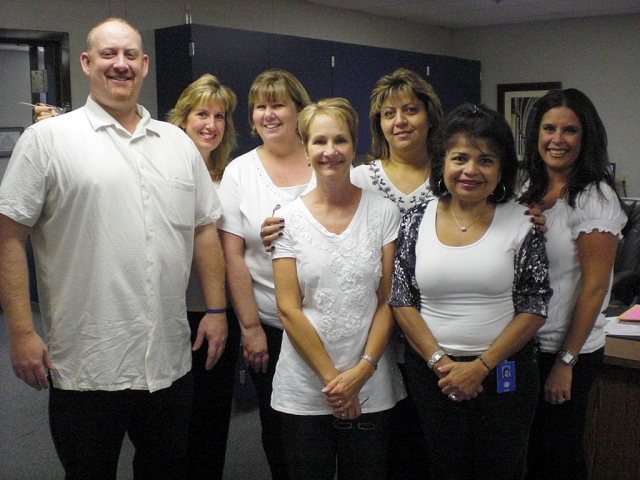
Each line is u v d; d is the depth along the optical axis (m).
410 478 2.24
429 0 5.54
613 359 2.13
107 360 1.83
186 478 2.25
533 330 1.78
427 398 1.86
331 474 1.95
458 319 1.78
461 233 1.80
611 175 1.97
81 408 1.85
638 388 2.13
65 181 1.77
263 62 4.39
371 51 5.32
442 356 1.79
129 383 1.85
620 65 6.35
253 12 5.12
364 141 5.32
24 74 6.14
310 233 1.89
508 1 5.61
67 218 1.80
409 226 1.88
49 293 1.84
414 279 1.83
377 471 1.93
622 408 2.17
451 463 1.86
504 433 1.80
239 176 2.29
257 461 3.00
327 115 1.86
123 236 1.81
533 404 1.83
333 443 1.95
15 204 1.75
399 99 2.09
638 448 2.15
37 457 3.05
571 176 1.94
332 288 1.87
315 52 4.80
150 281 1.86
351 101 5.16
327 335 1.88
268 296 2.23
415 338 1.83
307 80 4.76
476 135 1.75
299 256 1.89
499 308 1.79
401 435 2.21
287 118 2.23
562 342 1.96
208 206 2.10
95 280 1.80
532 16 6.36
